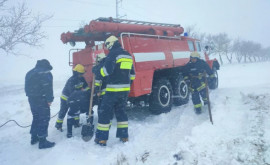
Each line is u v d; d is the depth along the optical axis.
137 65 4.86
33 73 3.93
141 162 3.13
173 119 5.21
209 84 8.12
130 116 5.80
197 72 5.23
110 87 3.79
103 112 3.82
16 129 5.34
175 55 6.48
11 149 4.05
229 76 14.90
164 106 5.66
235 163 2.68
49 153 3.64
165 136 4.03
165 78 5.98
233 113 4.43
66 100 4.79
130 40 4.84
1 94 13.87
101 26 4.80
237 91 6.50
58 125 4.82
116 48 3.83
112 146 3.84
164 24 6.88
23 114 6.93
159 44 5.86
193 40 8.05
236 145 3.09
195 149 3.18
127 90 3.89
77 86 4.52
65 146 3.84
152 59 5.39
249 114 4.16
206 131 3.79
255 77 12.34
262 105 4.51
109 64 3.62
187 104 6.62
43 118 3.95
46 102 4.01
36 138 4.25
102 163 3.20
